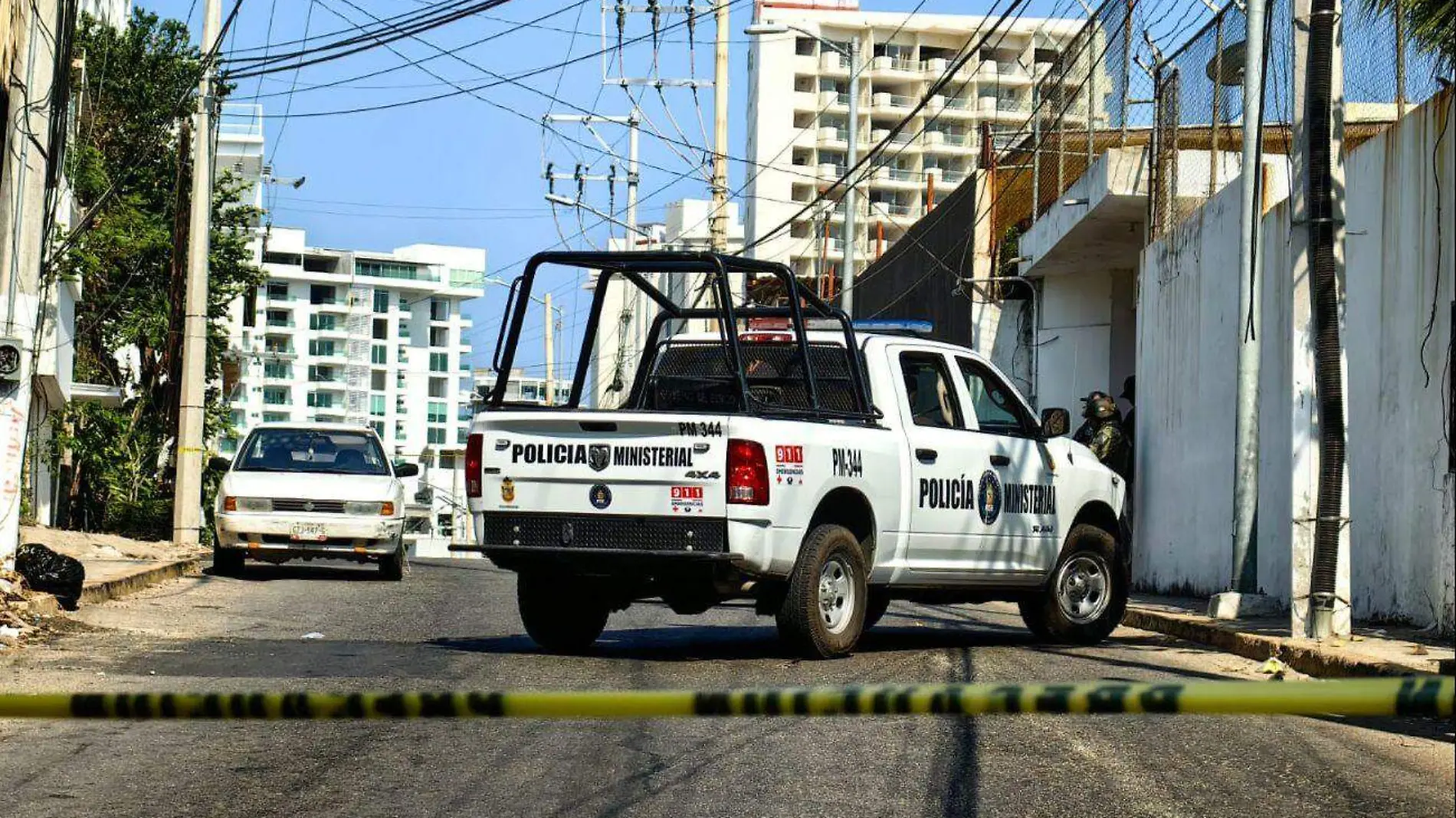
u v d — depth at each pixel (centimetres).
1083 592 1258
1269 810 589
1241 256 1486
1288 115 1598
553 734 718
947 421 1170
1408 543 1291
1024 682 934
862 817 558
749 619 1388
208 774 623
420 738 707
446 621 1312
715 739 709
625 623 1349
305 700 265
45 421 2891
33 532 2194
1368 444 1377
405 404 16312
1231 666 1113
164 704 268
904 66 10875
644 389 1178
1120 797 603
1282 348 1588
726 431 977
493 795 588
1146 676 1004
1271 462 1608
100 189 3133
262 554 1842
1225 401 1752
